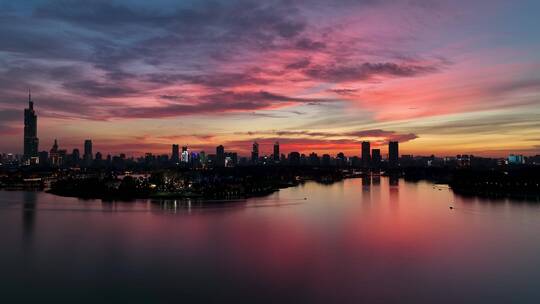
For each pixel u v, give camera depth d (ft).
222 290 446.60
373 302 415.44
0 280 480.64
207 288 452.35
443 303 413.39
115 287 456.86
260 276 490.08
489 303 412.98
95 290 448.65
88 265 535.60
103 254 586.45
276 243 652.89
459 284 464.24
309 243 652.89
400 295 433.07
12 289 452.35
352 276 488.85
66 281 476.54
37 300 423.64
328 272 503.61
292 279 479.82
